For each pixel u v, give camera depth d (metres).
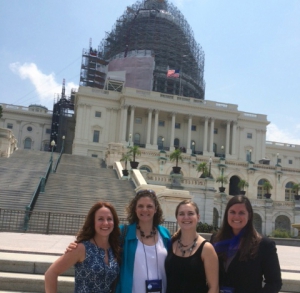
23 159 35.34
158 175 31.33
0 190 20.97
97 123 74.25
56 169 31.48
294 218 42.06
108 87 81.94
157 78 89.06
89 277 3.80
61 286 6.39
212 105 76.81
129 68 86.50
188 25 104.06
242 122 81.75
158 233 4.44
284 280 7.14
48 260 7.15
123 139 71.38
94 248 3.94
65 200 21.34
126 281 4.01
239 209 4.19
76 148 72.12
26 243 10.12
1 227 15.06
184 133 78.81
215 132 80.88
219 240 4.34
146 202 4.35
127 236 4.25
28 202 19.84
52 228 15.11
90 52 92.94
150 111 73.81
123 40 96.81
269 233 41.34
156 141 73.19
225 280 4.07
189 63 96.38
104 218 4.00
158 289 4.02
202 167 44.28
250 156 80.56
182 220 4.21
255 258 4.00
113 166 36.81
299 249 15.48
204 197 31.78
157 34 94.12
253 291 3.94
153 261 4.14
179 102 74.88
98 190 24.45
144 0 102.19
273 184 55.12
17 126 86.25
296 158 92.88
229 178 53.59
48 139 87.06
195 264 4.01
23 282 6.46
